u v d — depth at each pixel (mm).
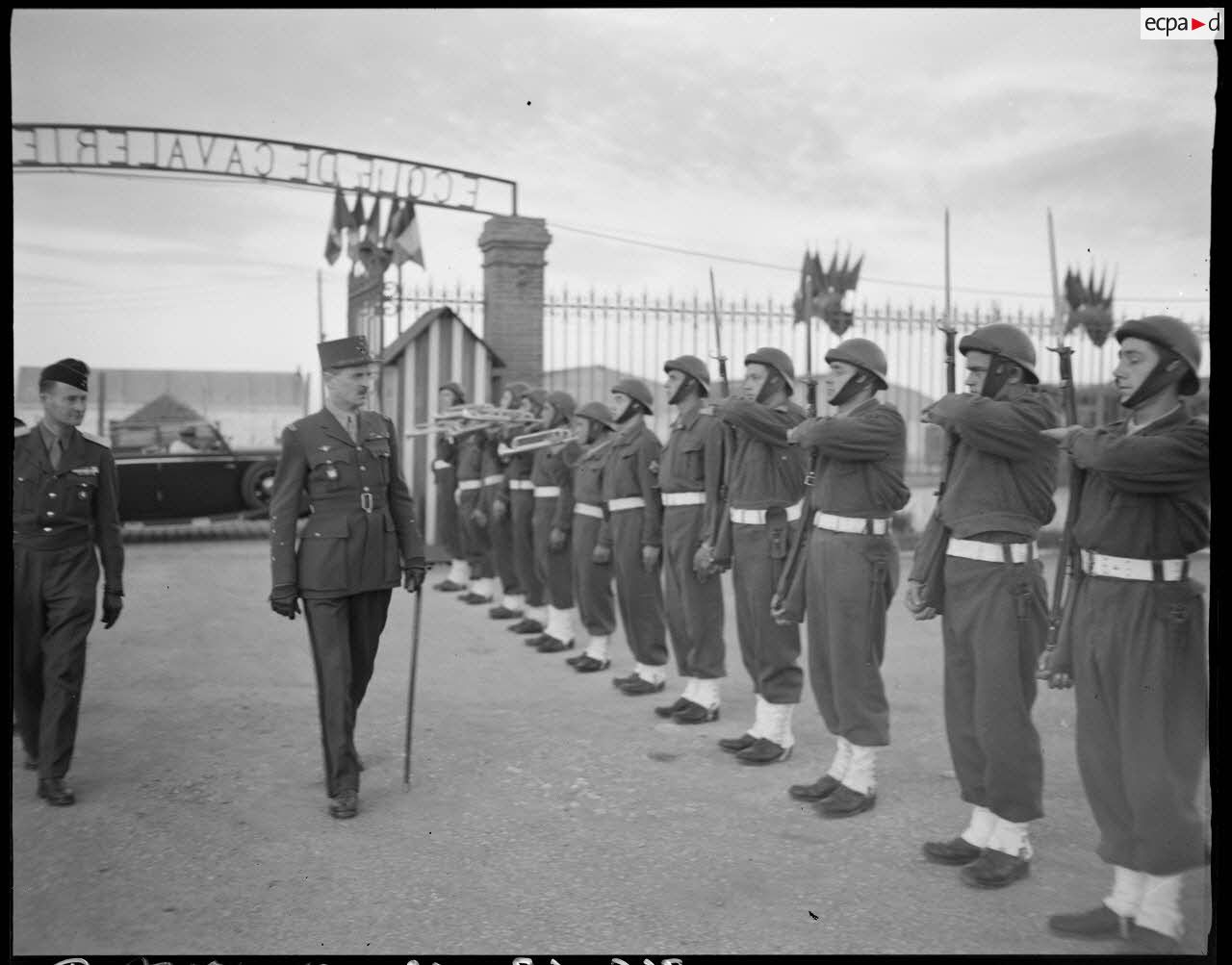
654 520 6887
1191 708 3646
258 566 12844
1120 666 3688
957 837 4398
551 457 8812
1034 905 3934
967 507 4273
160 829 4684
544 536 8828
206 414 15188
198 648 8344
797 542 5176
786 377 5742
